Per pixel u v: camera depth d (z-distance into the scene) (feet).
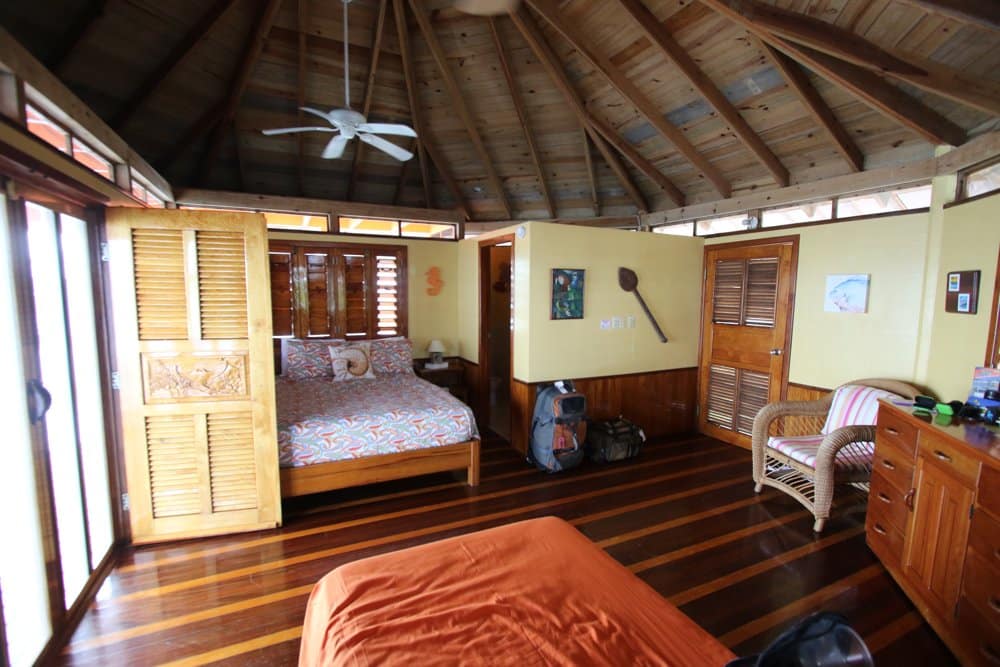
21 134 5.84
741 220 15.70
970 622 5.94
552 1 11.56
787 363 13.53
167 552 8.73
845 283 12.19
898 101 9.82
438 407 11.61
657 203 19.10
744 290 14.57
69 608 6.75
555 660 3.51
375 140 11.99
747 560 8.65
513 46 14.05
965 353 9.18
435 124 17.44
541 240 13.15
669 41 11.56
